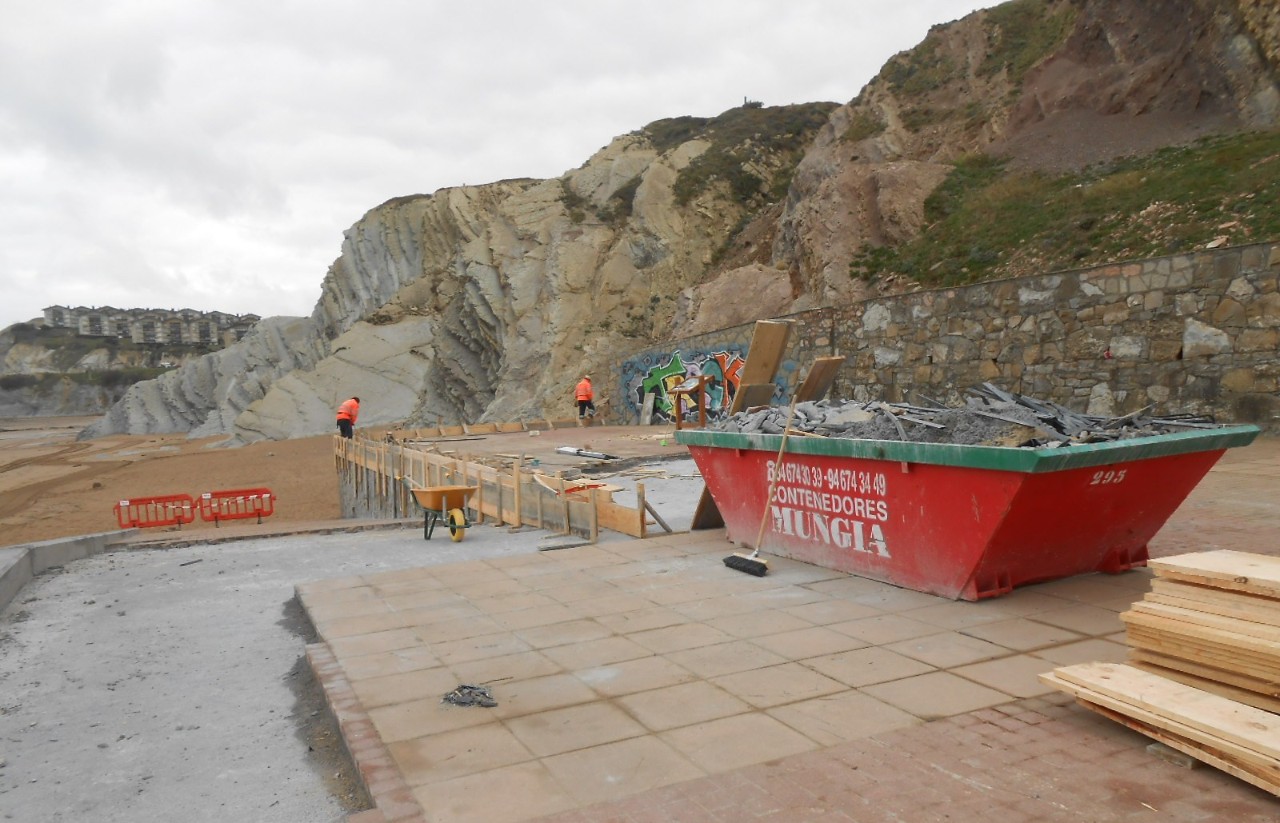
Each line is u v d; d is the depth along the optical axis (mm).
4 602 7766
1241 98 20906
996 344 16375
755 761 3561
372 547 10344
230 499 21891
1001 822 2955
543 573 7500
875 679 4473
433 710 4320
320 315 90875
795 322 21328
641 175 52469
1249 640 3410
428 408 58375
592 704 4316
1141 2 25297
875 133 30969
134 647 6324
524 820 3143
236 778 3996
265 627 6719
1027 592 5965
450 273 69438
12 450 80438
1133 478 5699
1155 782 3203
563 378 42156
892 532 6316
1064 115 25875
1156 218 17641
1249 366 12766
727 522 8344
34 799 3854
